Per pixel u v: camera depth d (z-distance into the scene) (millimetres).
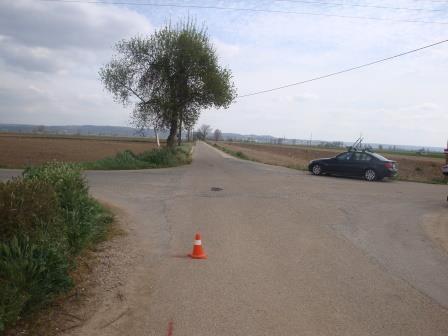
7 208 5230
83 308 4848
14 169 20469
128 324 4512
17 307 4152
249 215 10602
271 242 8039
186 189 15086
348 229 9492
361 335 4434
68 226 6445
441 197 16203
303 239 8367
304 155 63656
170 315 4746
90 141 84000
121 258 6715
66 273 5242
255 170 24672
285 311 4941
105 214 9461
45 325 4387
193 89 31359
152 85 31859
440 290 5844
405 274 6480
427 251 7938
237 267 6488
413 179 24172
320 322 4695
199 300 5176
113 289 5430
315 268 6574
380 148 126438
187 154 37031
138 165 23797
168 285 5648
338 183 19234
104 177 18031
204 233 8617
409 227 10117
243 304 5098
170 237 8242
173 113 31688
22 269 4547
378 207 12844
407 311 5082
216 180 18344
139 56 31141
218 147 81688
